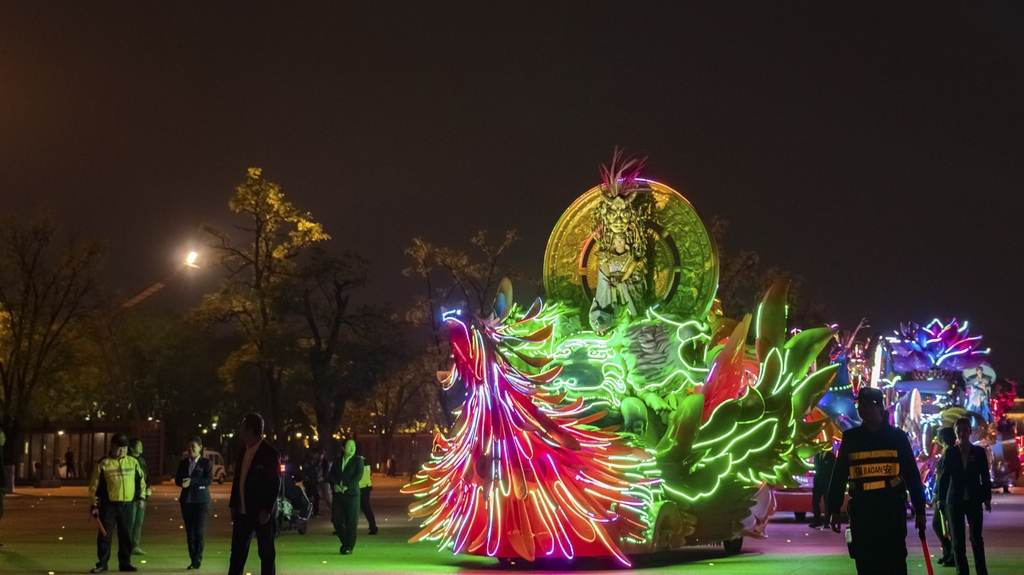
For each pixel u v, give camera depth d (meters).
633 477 18.59
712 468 19.86
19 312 66.44
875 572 11.39
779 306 21.33
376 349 66.62
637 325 20.62
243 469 14.74
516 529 18.34
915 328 41.56
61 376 75.31
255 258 64.62
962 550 16.17
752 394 20.39
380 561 20.91
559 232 22.25
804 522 31.70
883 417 11.59
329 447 67.00
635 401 19.72
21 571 19.41
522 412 18.20
